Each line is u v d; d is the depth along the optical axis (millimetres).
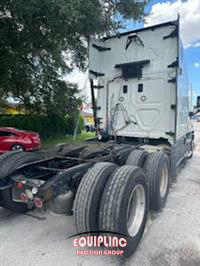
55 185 1956
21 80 10078
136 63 4266
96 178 1967
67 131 16109
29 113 13039
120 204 1816
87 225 1864
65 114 13133
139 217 2201
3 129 8141
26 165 2623
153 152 3311
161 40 4047
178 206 3164
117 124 4648
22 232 2410
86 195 1893
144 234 2355
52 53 9406
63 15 5523
